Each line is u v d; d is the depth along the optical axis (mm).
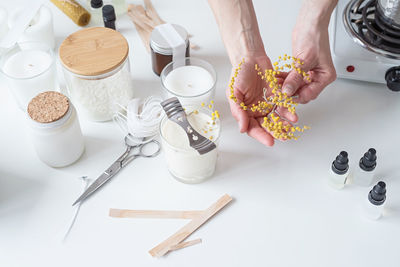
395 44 835
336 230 712
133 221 713
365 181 749
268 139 742
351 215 726
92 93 771
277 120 732
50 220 712
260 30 941
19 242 692
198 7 982
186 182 752
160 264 677
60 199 733
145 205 729
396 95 858
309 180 760
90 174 760
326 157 784
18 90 789
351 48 842
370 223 719
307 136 805
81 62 749
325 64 797
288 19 959
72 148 745
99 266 674
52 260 678
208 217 715
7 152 781
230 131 810
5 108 836
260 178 760
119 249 688
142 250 688
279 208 731
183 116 712
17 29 853
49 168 765
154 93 853
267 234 706
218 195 743
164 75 820
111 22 892
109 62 750
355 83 873
